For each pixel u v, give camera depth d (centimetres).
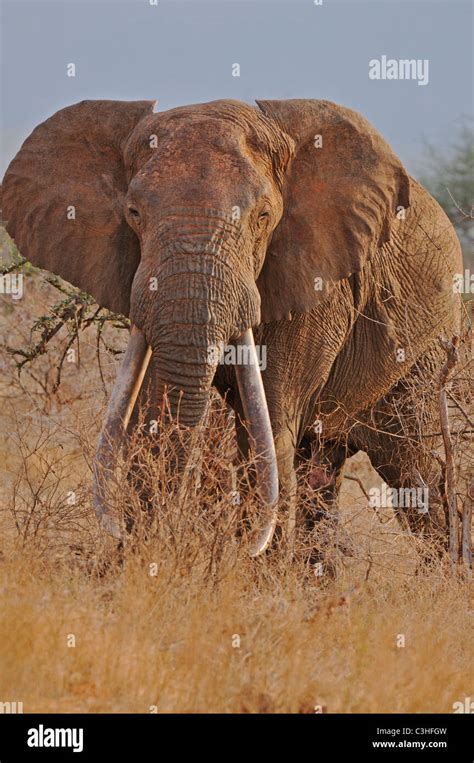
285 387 1267
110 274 1190
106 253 1192
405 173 1257
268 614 1032
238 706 891
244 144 1139
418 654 1005
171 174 1091
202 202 1076
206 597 1026
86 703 871
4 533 1195
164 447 1076
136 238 1180
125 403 1099
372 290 1395
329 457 1470
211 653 940
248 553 1107
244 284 1083
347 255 1220
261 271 1193
